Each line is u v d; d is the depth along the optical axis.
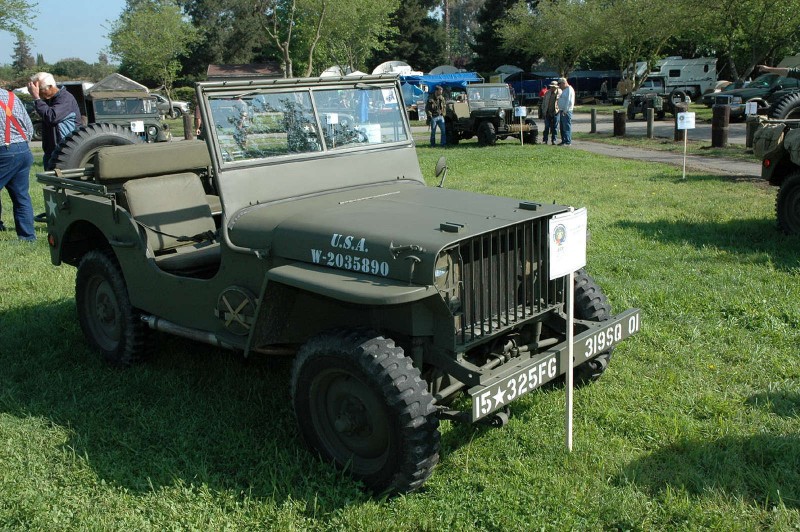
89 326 5.10
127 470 3.54
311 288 3.22
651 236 7.89
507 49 52.00
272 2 28.89
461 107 21.12
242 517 3.13
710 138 20.14
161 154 5.26
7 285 6.62
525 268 3.56
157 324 4.37
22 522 3.15
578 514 3.08
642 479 3.31
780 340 4.88
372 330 3.30
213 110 3.85
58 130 9.76
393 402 3.09
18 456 3.66
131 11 51.47
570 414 3.57
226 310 3.85
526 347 3.74
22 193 8.38
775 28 29.72
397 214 3.62
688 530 2.94
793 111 14.08
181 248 4.70
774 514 3.02
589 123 28.83
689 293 5.83
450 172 14.01
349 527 3.04
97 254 4.83
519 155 16.86
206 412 4.11
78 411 4.18
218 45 59.03
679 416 3.89
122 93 20.55
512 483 3.31
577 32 43.03
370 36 43.53
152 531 3.08
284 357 4.83
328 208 3.81
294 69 41.28
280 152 4.09
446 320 3.27
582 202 10.18
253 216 3.83
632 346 4.87
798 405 3.98
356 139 4.43
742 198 10.15
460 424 3.88
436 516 3.11
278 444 3.72
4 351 5.11
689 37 39.72
